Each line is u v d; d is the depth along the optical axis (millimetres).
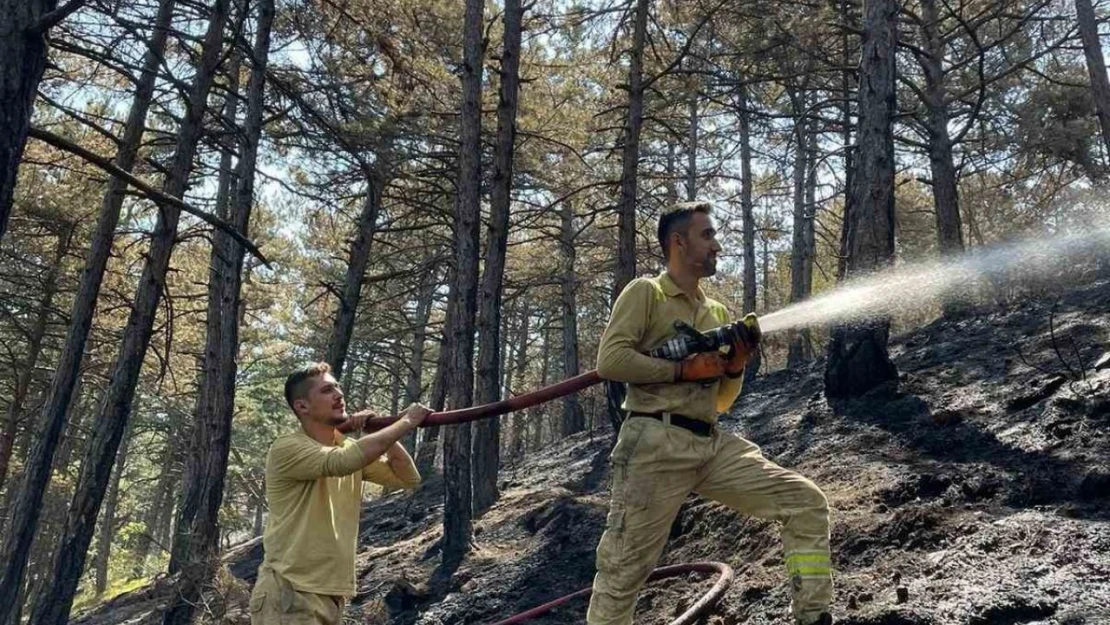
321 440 3432
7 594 10438
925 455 6613
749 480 3125
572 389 3311
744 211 20703
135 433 31406
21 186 15758
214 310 14523
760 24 12469
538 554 8906
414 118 13242
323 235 19719
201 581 9062
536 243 21422
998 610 3803
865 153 9016
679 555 6688
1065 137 13930
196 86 10367
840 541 5293
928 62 14781
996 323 10336
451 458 10195
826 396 9242
